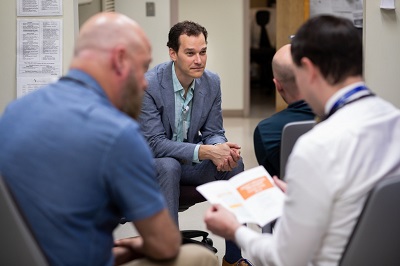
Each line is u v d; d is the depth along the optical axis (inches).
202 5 360.5
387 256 73.0
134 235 165.3
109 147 69.1
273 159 99.0
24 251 70.6
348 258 70.5
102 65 73.4
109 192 70.7
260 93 467.5
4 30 142.5
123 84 74.3
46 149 70.0
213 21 362.0
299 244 68.0
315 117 96.5
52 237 70.4
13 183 71.1
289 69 94.5
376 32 148.8
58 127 70.3
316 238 68.1
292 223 68.1
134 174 69.8
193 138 138.7
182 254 79.0
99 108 71.1
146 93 133.3
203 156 129.3
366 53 149.7
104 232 72.9
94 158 69.2
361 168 68.1
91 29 74.5
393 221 70.7
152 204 71.1
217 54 364.8
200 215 182.5
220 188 84.4
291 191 68.2
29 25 141.9
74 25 141.6
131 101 76.2
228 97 368.8
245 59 363.9
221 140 137.6
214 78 140.1
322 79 71.4
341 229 69.8
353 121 69.1
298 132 92.7
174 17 242.8
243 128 330.0
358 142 68.0
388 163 69.6
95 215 70.9
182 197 134.2
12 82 143.7
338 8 187.9
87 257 71.2
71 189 69.6
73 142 69.5
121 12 237.0
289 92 97.7
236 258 131.1
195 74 132.3
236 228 77.5
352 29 70.9
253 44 466.0
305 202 67.1
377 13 148.2
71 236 70.3
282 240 69.4
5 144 72.2
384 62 149.6
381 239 71.2
